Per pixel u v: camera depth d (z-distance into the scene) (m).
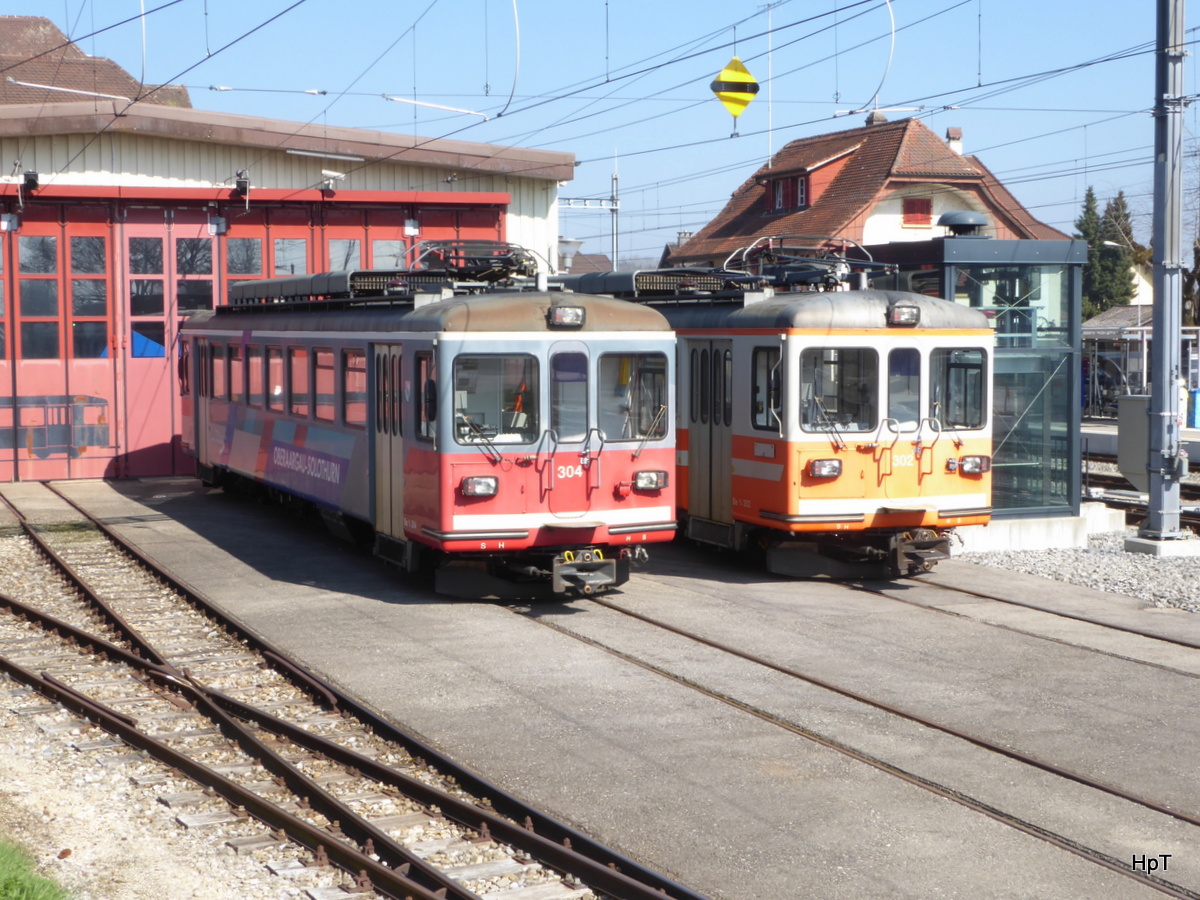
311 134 27.52
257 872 6.73
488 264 15.73
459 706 9.60
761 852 6.91
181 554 16.45
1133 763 8.39
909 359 14.20
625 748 8.62
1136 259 62.56
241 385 19.62
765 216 49.75
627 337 13.04
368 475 14.41
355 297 15.30
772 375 13.98
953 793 7.81
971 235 17.77
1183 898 6.34
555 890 6.45
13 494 22.94
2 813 7.54
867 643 11.62
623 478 13.07
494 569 13.31
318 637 11.80
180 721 9.51
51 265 24.80
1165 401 16.70
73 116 25.64
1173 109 16.55
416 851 6.91
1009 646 11.55
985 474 14.60
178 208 25.56
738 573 15.27
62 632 12.26
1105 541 18.05
